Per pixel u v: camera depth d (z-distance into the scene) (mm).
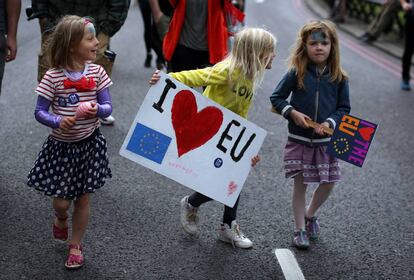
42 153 3639
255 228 4555
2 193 4762
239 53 3939
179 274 3822
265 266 4012
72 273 3732
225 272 3895
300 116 4051
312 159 4168
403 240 4531
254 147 4062
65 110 3525
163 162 3941
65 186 3613
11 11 4730
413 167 6254
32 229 4238
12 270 3713
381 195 5406
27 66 9461
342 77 4199
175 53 5602
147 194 5012
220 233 4297
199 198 4207
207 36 5473
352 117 3885
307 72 4156
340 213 4949
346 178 5773
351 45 15727
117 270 3812
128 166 5598
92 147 3654
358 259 4199
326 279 3906
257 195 5191
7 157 5547
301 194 4305
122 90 8336
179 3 5461
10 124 6504
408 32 9883
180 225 4508
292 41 14680
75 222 3768
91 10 5348
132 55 11141
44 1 5207
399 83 10883
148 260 3967
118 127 6684
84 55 3504
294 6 25859
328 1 25703
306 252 4250
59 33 3461
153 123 3887
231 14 5617
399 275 4012
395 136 7395
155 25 7223
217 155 4020
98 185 3670
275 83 9953
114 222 4465
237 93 4012
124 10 5457
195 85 3932
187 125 3932
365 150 3871
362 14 21031
